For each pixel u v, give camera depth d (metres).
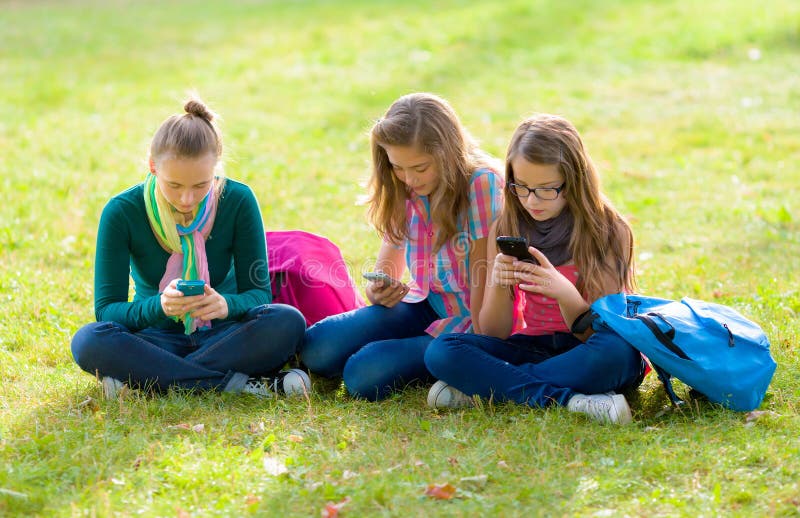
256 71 17.77
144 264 5.60
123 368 5.24
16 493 4.03
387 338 5.69
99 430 4.74
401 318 5.74
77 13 25.70
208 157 5.09
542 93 15.52
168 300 5.13
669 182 10.70
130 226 5.49
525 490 4.11
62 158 11.54
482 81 16.45
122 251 5.50
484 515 3.94
